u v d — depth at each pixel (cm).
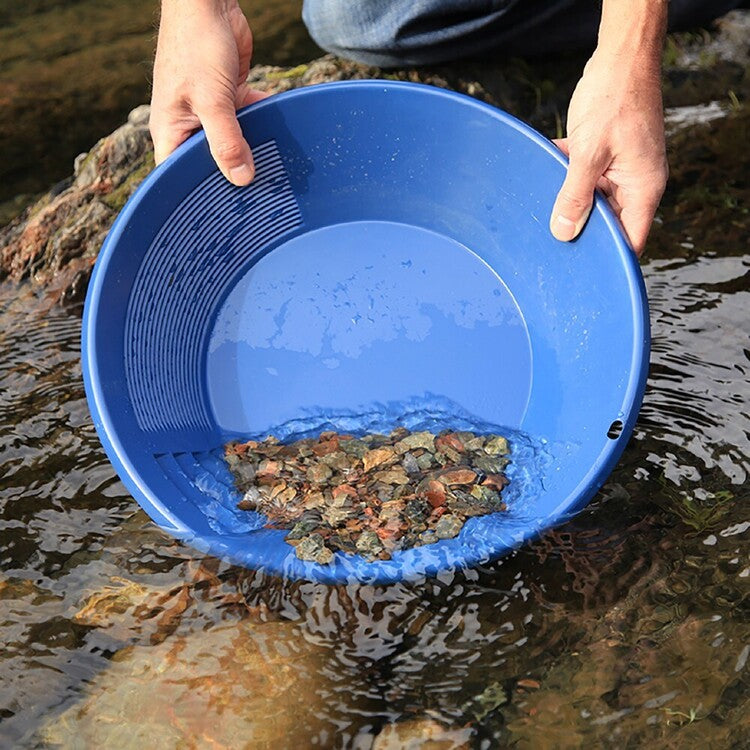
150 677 65
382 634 67
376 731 62
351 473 75
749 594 67
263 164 79
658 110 70
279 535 70
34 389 86
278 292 82
